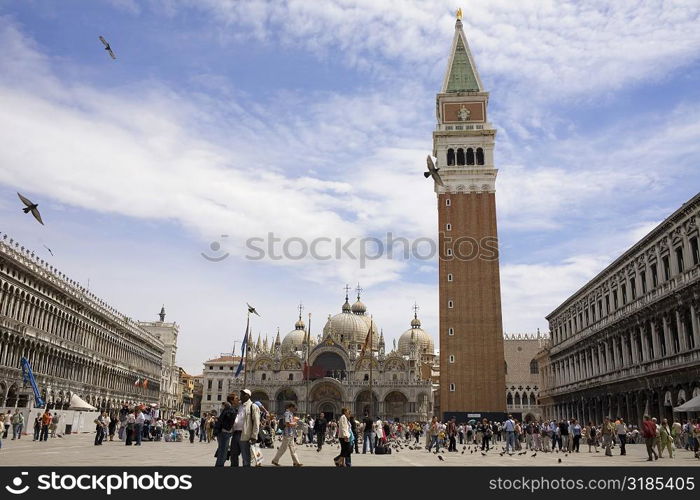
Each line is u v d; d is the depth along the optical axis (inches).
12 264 2901.1
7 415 2172.7
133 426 2044.8
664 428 1728.6
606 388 3361.2
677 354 2517.2
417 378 6530.5
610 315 3326.8
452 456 1920.5
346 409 1197.7
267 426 2074.3
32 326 3137.3
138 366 5383.9
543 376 5017.2
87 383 3996.1
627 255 3070.9
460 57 5123.0
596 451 2234.3
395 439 2701.8
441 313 4439.0
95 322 4183.1
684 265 2482.8
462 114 4896.7
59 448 1691.7
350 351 6747.1
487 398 4252.0
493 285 4466.0
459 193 4675.2
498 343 4343.0
